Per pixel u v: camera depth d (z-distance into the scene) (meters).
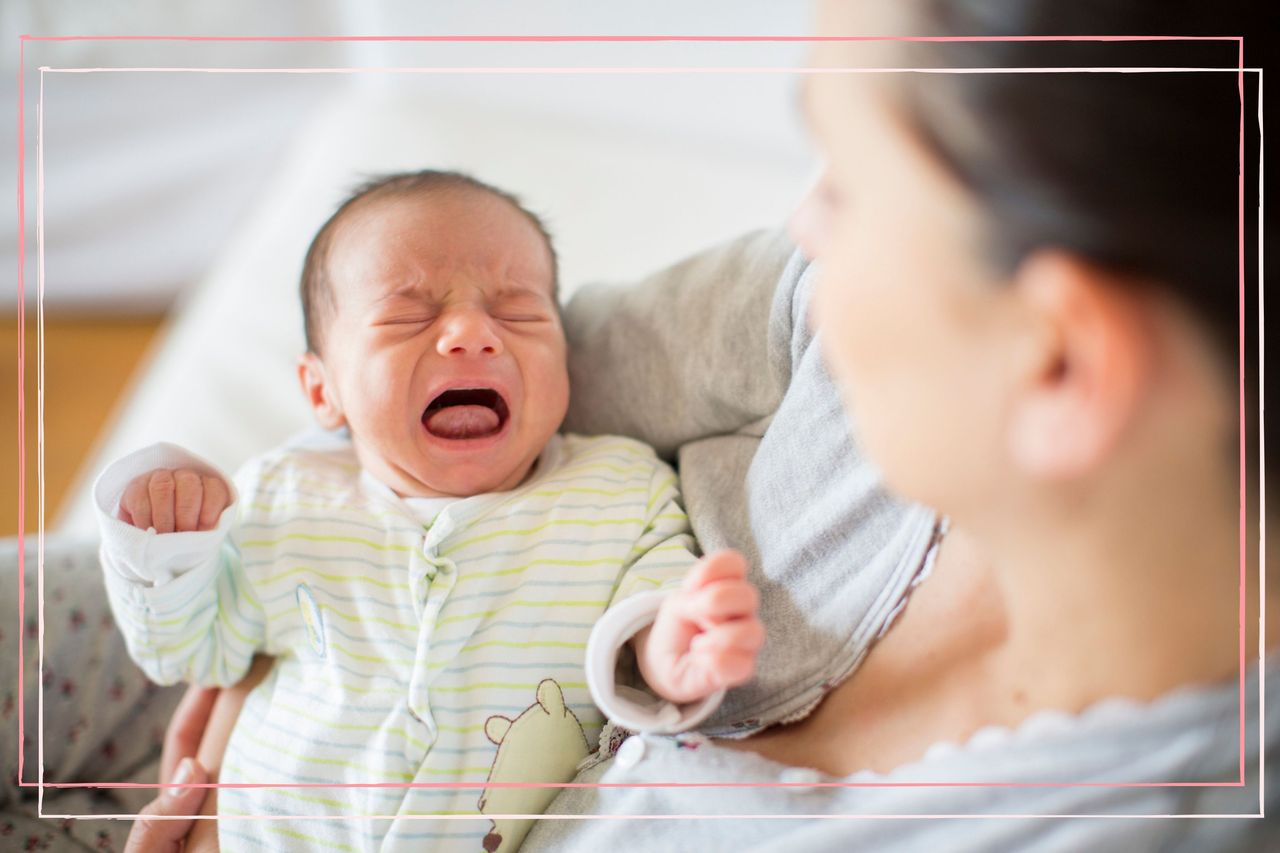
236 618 0.71
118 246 1.90
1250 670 0.42
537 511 0.69
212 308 1.24
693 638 0.56
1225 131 0.38
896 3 0.43
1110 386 0.39
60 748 0.77
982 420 0.41
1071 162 0.38
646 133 1.41
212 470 0.70
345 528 0.70
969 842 0.45
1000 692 0.48
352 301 0.73
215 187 1.90
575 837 0.56
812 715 0.56
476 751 0.62
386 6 1.44
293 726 0.65
